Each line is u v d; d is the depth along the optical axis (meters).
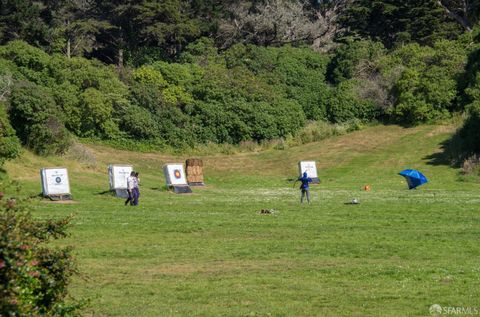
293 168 80.56
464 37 99.31
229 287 22.23
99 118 84.69
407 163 77.75
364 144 86.75
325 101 99.06
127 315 19.11
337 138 90.69
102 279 23.47
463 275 23.61
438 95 90.38
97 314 19.23
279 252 28.34
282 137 92.19
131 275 24.11
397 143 85.56
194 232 33.94
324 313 19.02
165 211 43.66
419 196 53.62
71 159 71.75
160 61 99.06
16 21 103.00
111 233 33.19
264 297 20.91
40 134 69.94
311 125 94.31
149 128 87.06
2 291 12.53
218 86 93.75
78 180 63.66
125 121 86.75
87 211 42.97
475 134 75.25
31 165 66.19
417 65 96.94
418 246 29.47
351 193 57.69
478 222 37.34
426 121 90.75
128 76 93.56
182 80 94.50
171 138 88.06
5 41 104.44
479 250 28.48
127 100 88.31
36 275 13.14
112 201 51.75
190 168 68.25
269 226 35.94
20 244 12.91
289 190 63.34
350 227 35.47
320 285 22.36
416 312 18.95
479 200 49.84
